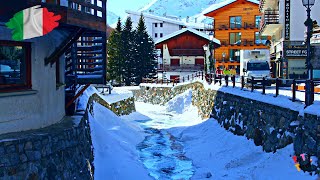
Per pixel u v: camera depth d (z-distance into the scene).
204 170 17.38
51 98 12.56
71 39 12.30
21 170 9.12
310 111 12.65
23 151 9.27
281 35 38.03
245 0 65.12
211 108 29.22
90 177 13.19
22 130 10.75
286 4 35.28
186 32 61.28
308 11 14.25
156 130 29.16
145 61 66.31
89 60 19.48
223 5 66.00
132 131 25.61
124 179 15.22
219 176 16.06
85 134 14.02
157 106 47.75
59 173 10.47
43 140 9.92
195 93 37.66
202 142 23.39
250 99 19.69
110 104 30.20
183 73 60.88
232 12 66.19
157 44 62.94
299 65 34.03
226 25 66.44
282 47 35.12
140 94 54.88
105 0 13.76
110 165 15.84
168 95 47.44
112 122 24.86
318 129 12.01
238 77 40.94
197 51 61.22
